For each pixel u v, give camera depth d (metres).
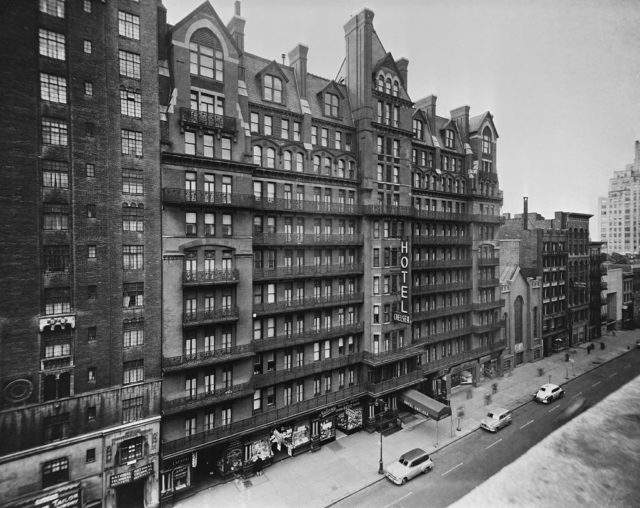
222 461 30.50
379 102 40.69
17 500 22.73
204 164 29.14
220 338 30.17
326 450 35.38
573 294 71.62
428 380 45.91
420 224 46.00
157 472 27.27
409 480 30.36
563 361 62.44
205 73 29.73
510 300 57.69
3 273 22.16
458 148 51.47
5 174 22.12
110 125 25.39
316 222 36.78
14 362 22.58
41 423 23.44
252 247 32.31
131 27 26.09
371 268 38.97
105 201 25.33
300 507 27.36
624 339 77.56
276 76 34.78
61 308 24.02
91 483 24.98
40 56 23.09
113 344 25.67
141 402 26.70
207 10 29.66
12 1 22.23
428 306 47.00
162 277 27.41
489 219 51.94
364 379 39.56
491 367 54.72
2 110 21.94
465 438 37.31
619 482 28.86
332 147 38.41
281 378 33.59
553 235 66.50
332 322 37.84
